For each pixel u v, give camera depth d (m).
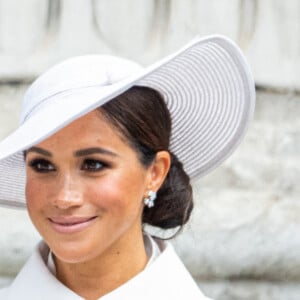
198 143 4.16
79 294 3.75
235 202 6.82
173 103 3.92
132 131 3.57
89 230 3.52
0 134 7.11
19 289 3.79
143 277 3.75
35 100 3.59
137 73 3.51
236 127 4.09
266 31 7.54
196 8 7.39
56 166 3.51
